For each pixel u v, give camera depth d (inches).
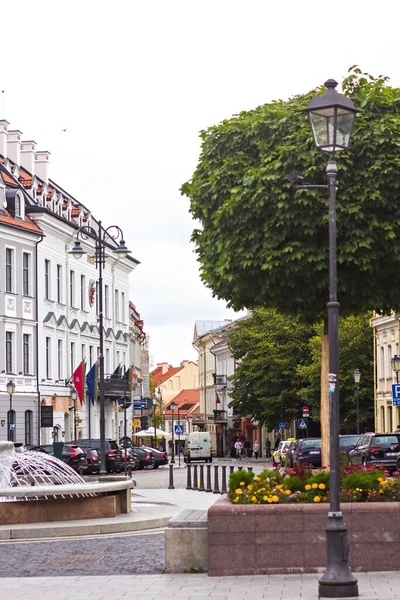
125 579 613.0
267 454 3838.6
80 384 2691.9
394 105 920.9
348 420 2881.4
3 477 1047.0
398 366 1835.6
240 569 607.2
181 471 2544.3
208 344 5595.5
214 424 5374.0
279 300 917.8
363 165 880.3
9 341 2507.4
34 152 2962.6
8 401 2448.3
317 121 560.4
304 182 880.9
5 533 865.5
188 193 1017.5
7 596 564.1
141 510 1059.9
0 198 2517.2
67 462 2026.3
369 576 583.8
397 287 906.7
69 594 565.6
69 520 943.7
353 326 2869.1
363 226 871.1
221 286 959.6
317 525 602.9
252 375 3216.0
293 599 524.1
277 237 879.1
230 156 965.2
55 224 2768.2
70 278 2957.7
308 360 3164.4
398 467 1487.5
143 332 4490.7
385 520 601.3
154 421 4785.9
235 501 628.1
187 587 573.0
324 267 877.2
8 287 2517.2
